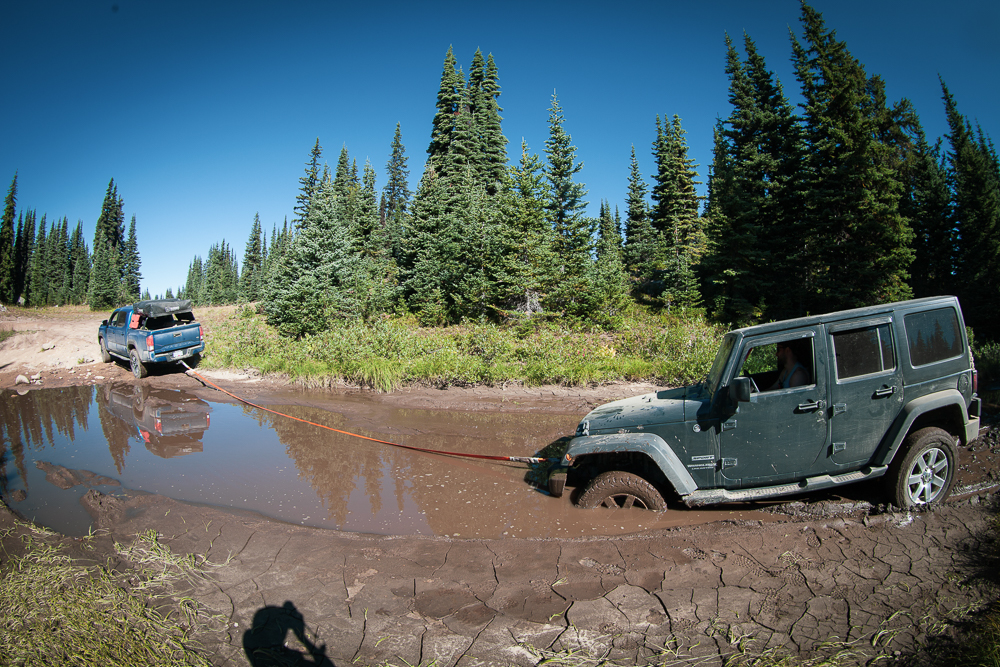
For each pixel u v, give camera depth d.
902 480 4.48
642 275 26.73
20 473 6.96
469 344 14.95
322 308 19.17
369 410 9.97
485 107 37.00
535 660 3.02
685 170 24.86
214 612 3.61
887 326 4.59
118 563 4.32
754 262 20.66
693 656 2.99
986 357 10.20
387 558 4.28
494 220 19.56
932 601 3.30
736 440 4.61
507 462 6.87
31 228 63.16
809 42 18.88
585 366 11.58
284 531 4.84
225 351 15.97
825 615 3.27
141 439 8.48
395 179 48.19
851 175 17.78
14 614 3.57
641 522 4.80
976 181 23.34
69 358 16.75
